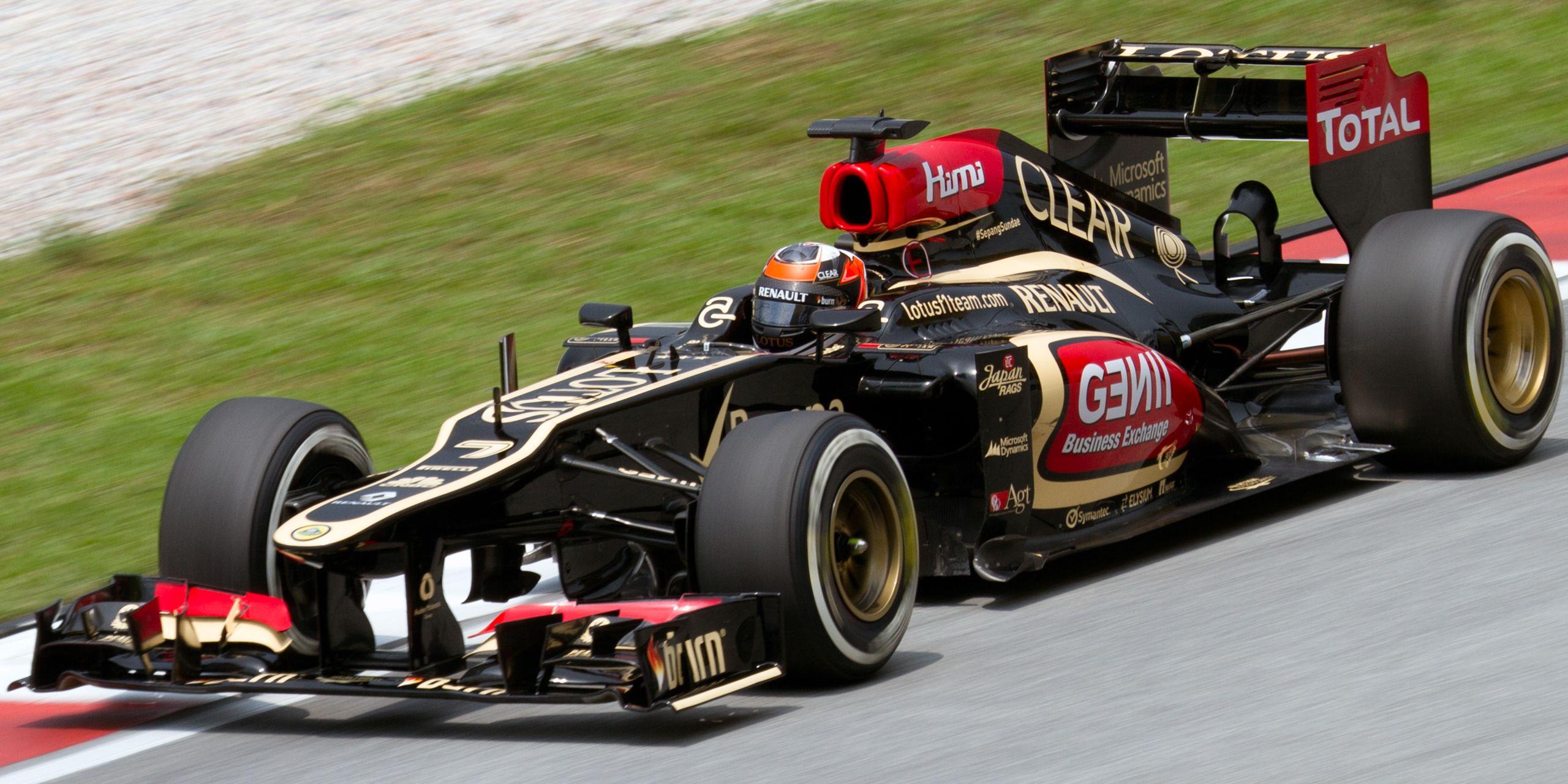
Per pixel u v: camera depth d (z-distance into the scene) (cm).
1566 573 1942
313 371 3869
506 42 7106
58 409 3797
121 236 5234
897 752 1612
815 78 6266
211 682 1825
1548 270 2486
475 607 2317
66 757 1830
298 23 7788
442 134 5969
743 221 4872
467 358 3834
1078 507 2281
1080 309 2489
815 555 1766
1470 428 2369
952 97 5997
